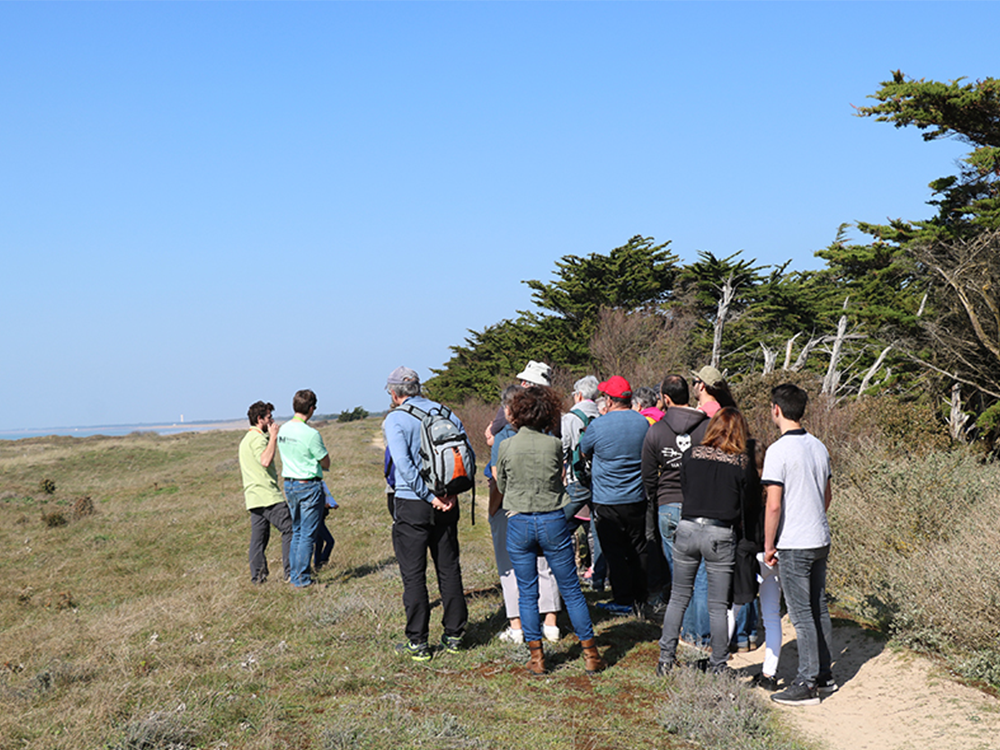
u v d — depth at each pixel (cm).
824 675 459
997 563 503
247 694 445
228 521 1380
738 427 470
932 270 2150
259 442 791
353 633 571
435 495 510
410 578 515
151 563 1068
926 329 2050
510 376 3672
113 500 2073
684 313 3525
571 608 489
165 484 2388
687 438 555
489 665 505
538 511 482
